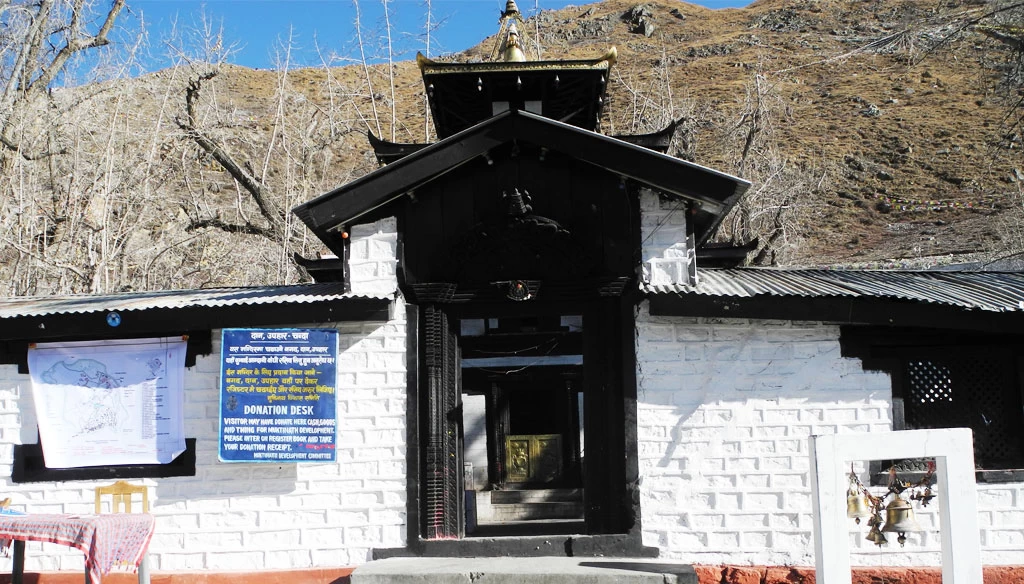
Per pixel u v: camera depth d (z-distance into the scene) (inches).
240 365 359.9
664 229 366.0
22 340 374.3
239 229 917.8
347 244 373.4
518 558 348.5
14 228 721.0
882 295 336.5
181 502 362.9
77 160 763.4
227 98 1195.9
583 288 364.2
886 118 1975.9
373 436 362.6
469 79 472.4
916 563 342.6
